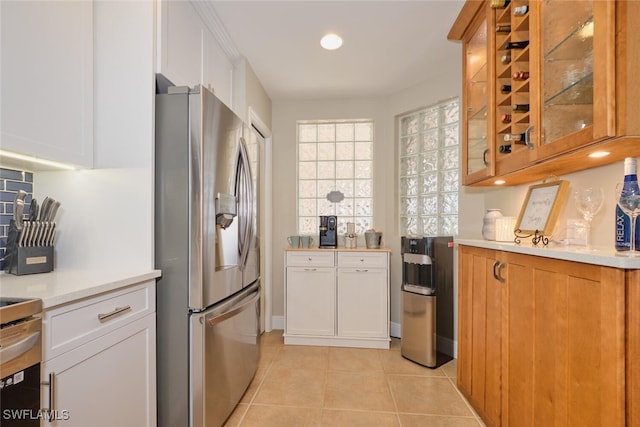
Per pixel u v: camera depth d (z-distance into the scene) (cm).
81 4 137
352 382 212
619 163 126
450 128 271
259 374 223
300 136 338
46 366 88
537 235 145
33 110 115
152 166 143
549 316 113
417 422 169
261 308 311
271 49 234
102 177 145
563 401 106
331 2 184
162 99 145
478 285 171
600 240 133
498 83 162
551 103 125
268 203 320
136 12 145
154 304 139
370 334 272
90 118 142
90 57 142
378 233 289
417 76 275
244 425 165
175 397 141
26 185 147
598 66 94
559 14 123
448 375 222
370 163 329
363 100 322
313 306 279
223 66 226
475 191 243
